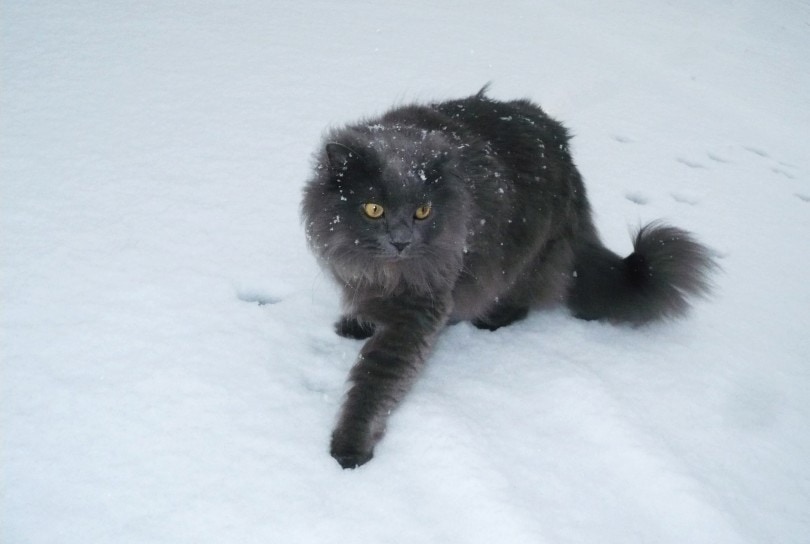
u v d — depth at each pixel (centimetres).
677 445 113
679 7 355
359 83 185
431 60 211
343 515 102
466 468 106
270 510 102
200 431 108
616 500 107
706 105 225
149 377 112
